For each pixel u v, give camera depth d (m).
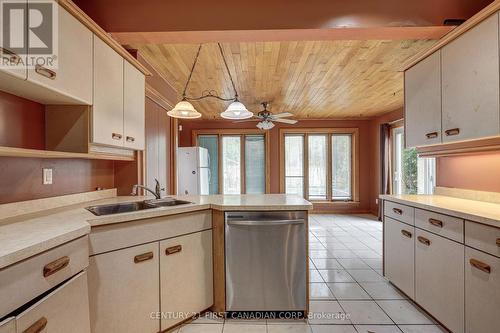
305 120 6.50
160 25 2.01
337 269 2.97
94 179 2.34
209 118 6.31
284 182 6.56
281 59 2.89
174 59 2.87
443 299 1.78
